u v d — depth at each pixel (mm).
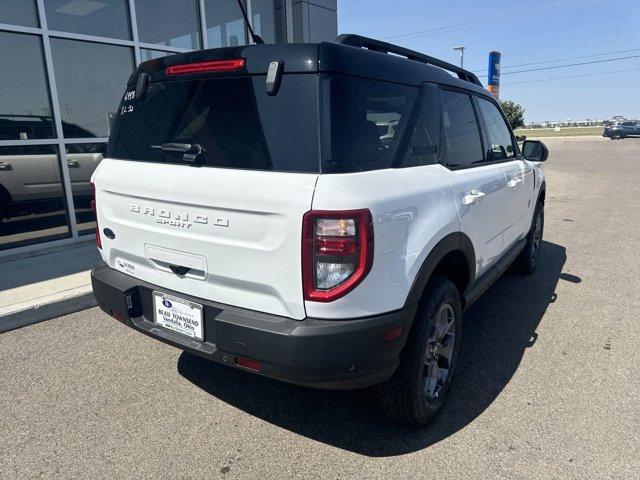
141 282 2691
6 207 5680
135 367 3328
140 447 2527
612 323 4043
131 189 2576
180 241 2402
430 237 2426
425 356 2520
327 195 1990
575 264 5742
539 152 4523
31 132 5844
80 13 6133
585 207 9906
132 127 2752
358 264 2043
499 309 4348
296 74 2127
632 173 17188
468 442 2561
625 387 3061
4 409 2842
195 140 2387
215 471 2359
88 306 4324
